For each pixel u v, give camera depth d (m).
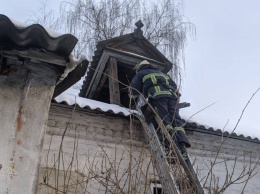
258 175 6.71
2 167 2.46
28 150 2.57
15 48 2.61
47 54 2.70
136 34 7.40
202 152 6.33
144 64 5.52
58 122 5.40
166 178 3.02
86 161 5.23
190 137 6.37
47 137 5.21
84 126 5.55
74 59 2.87
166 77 5.24
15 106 2.64
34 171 2.54
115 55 7.08
